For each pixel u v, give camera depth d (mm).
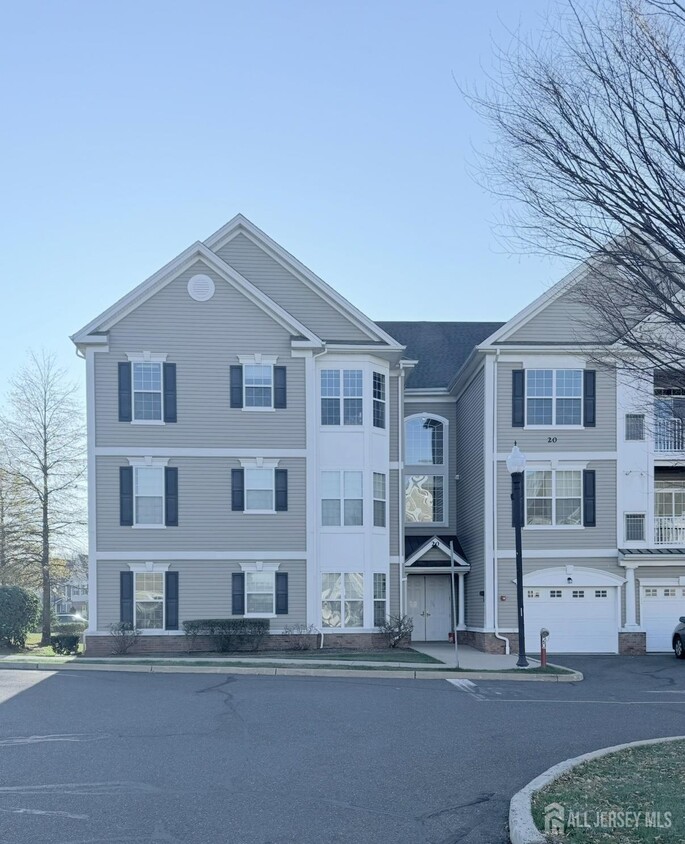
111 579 26984
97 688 16984
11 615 31188
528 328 28672
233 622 26531
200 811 8336
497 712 14648
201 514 27344
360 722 13281
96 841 7473
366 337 28734
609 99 8461
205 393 27594
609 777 9297
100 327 27375
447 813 8375
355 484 28172
